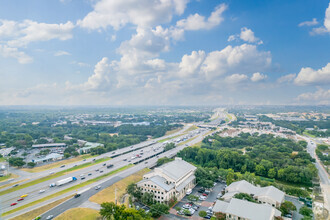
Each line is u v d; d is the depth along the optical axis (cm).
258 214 13988
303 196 19062
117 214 13438
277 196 16862
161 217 15712
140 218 13075
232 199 15638
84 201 17388
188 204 17400
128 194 19075
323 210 17062
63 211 15775
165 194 17338
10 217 14862
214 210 15675
